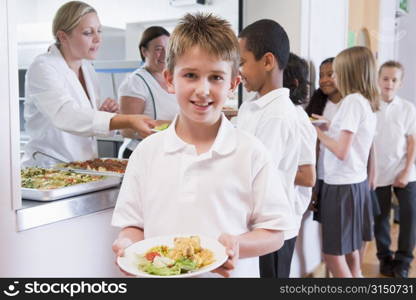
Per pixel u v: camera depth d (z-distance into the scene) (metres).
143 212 1.06
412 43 3.11
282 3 2.51
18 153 1.25
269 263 1.66
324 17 2.77
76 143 2.02
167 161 1.03
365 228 2.34
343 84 2.30
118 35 2.73
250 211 1.04
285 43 1.55
